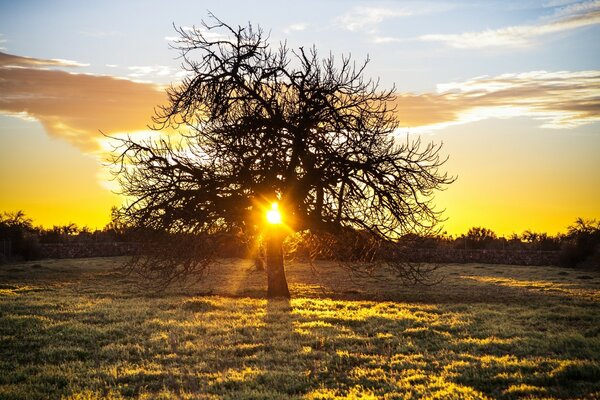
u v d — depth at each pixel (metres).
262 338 17.09
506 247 76.38
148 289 33.38
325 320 20.53
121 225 25.55
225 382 12.37
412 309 24.81
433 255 69.88
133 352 15.45
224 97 25.66
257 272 49.62
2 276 42.16
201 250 25.92
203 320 20.41
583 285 39.22
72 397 11.36
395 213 25.53
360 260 28.48
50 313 21.50
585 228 63.62
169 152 26.28
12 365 14.16
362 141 25.55
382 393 11.64
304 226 26.80
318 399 11.19
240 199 25.94
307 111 25.91
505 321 20.84
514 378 12.37
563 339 16.61
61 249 67.75
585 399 10.88
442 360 14.40
